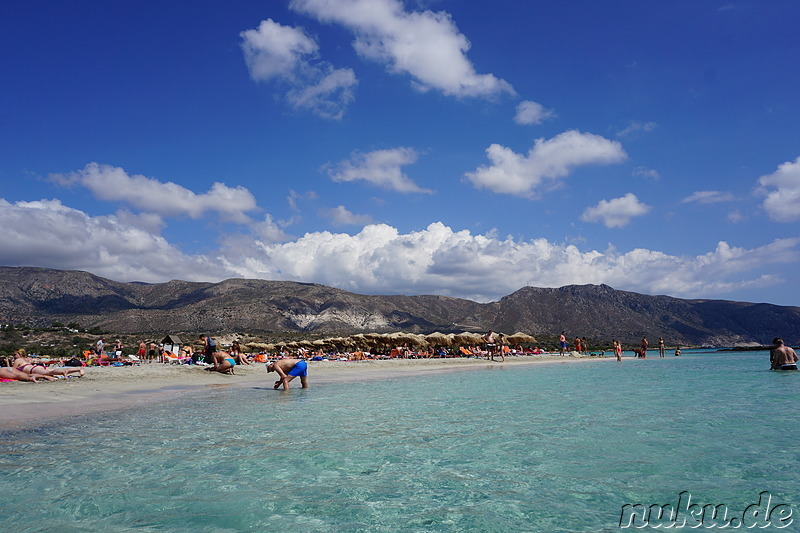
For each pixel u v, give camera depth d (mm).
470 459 7379
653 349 122750
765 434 9148
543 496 5762
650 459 7352
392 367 35156
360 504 5488
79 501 5488
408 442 8500
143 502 5484
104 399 14234
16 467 6801
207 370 24672
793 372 26312
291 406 13094
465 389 18219
